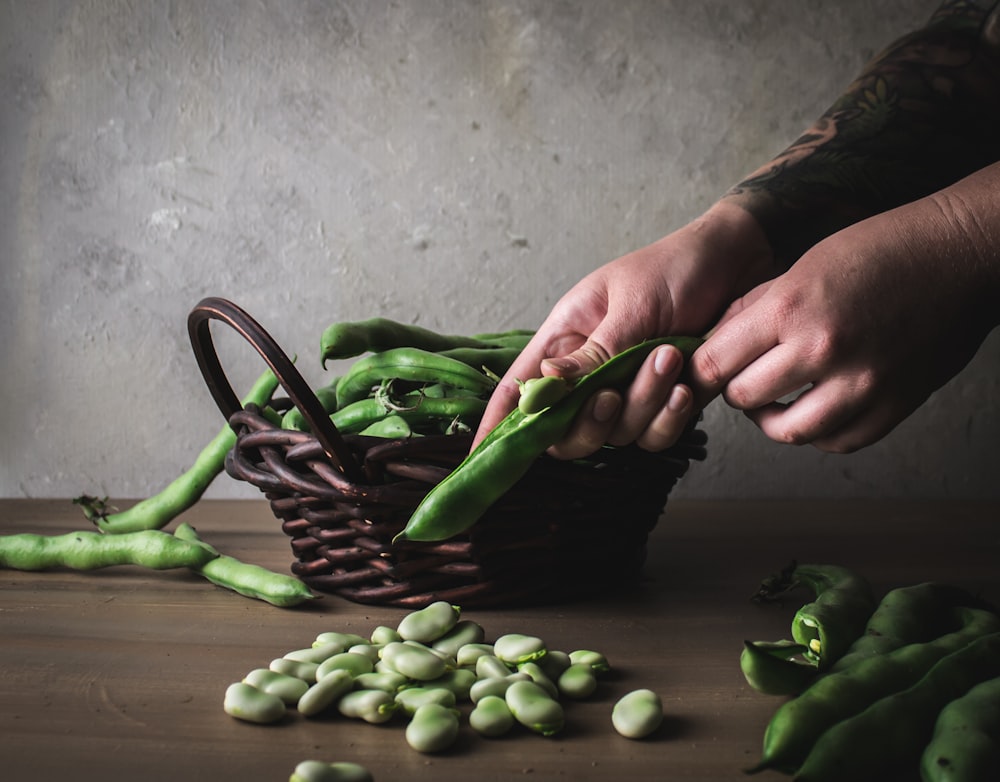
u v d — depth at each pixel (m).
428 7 1.50
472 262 1.54
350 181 1.53
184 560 0.96
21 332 1.56
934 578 0.99
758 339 0.69
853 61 1.52
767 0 1.51
